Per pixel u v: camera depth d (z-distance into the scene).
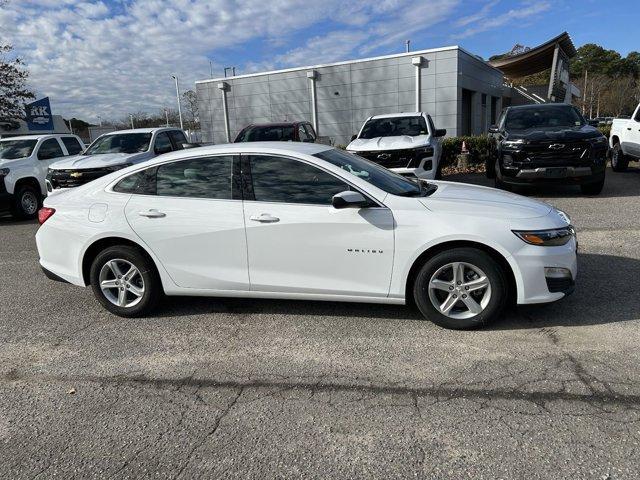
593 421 2.88
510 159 9.48
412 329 4.23
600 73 76.62
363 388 3.37
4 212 11.55
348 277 4.22
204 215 4.41
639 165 14.66
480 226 3.93
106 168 9.84
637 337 3.86
